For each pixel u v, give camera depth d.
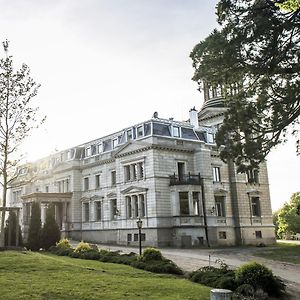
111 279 17.14
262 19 19.70
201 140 47.03
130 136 46.81
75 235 52.41
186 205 42.53
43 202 51.41
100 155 51.59
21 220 59.94
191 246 40.34
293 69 20.83
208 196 44.25
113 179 49.19
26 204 52.59
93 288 14.81
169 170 43.12
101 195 50.31
